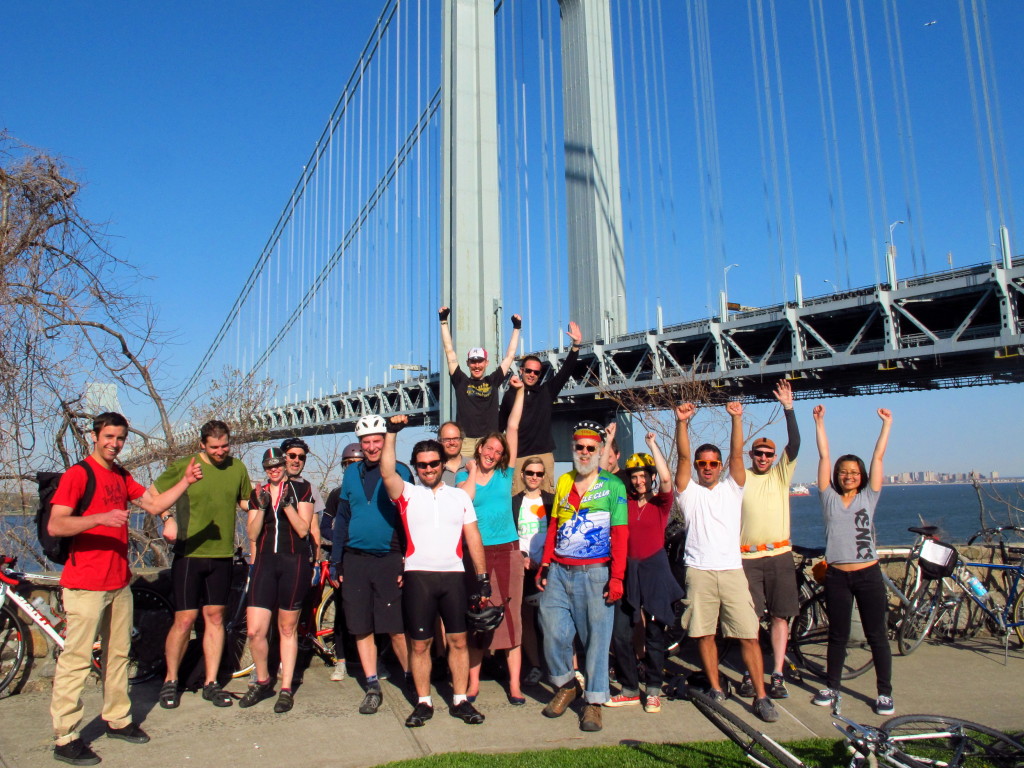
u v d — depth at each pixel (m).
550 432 5.06
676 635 4.90
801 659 4.54
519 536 4.48
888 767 2.80
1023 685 4.34
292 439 4.07
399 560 3.93
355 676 4.50
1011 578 5.35
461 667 3.78
